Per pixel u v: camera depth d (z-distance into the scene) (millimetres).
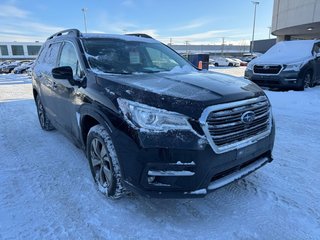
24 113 7152
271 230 2418
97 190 3098
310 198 2873
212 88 2576
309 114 6207
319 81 9883
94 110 2754
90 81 3018
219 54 92812
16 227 2506
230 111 2367
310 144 4371
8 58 71312
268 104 2855
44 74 4582
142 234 2402
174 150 2240
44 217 2646
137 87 2545
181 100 2318
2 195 3035
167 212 2705
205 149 2246
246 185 3158
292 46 9797
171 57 4109
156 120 2268
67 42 3945
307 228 2434
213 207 2771
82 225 2525
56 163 3854
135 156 2322
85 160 3943
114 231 2443
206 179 2312
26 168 3709
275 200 2855
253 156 2627
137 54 3799
